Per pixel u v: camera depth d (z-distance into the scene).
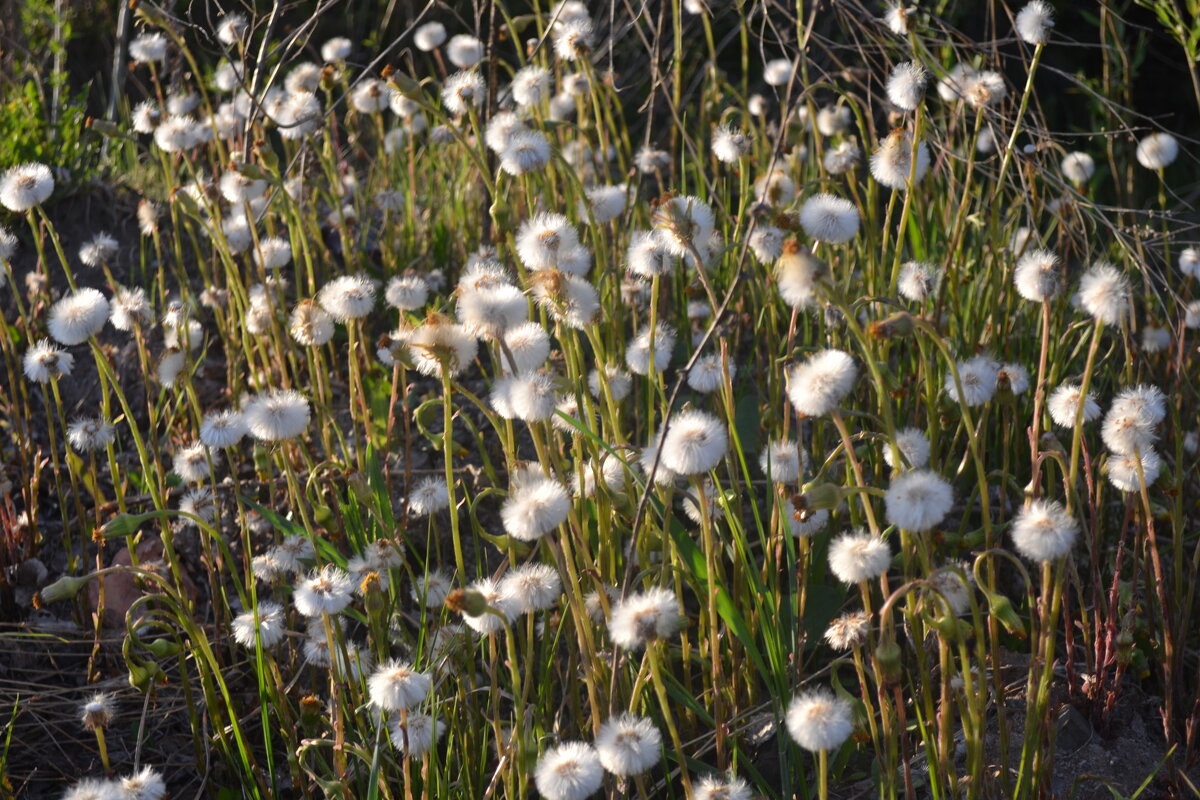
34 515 2.89
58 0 4.41
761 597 2.63
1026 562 2.81
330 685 2.69
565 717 2.69
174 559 2.73
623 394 2.70
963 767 2.65
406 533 2.85
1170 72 6.24
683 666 2.70
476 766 2.66
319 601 2.59
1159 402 2.61
